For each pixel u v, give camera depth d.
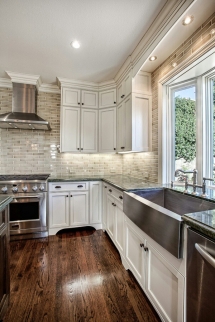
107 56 2.22
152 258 1.22
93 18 1.59
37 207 2.50
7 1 1.42
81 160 3.23
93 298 1.39
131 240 1.60
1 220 1.19
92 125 2.98
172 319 0.99
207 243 0.74
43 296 1.41
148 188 1.80
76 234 2.61
